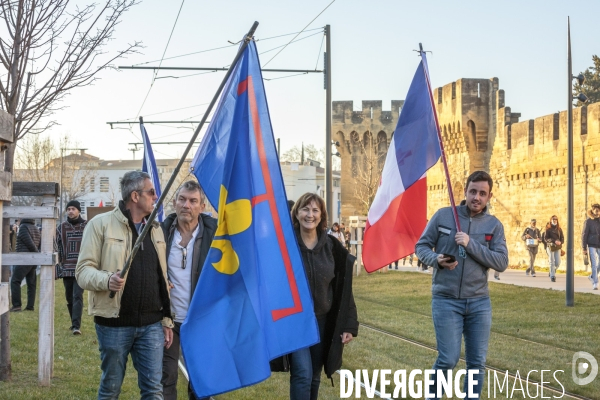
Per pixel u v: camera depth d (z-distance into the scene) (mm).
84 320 16781
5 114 5270
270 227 6582
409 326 16156
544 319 17031
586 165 35688
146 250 6457
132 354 6562
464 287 7898
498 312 18625
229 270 6504
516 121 46781
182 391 9547
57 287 28828
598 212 23828
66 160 99438
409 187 9156
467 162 50625
